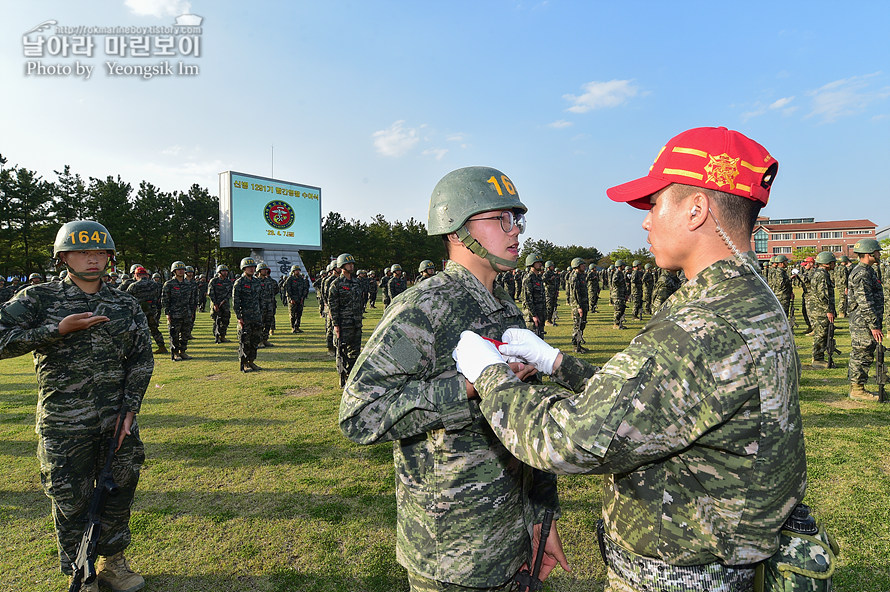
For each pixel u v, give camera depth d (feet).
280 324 55.47
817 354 27.07
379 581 9.41
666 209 4.09
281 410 20.71
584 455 3.27
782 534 3.80
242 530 11.25
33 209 105.09
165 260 126.52
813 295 26.76
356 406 4.37
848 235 267.39
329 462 15.14
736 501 3.47
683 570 3.76
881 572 9.18
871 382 23.06
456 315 4.82
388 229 178.09
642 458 3.44
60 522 8.38
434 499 4.72
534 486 5.53
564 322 50.49
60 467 8.25
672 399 3.31
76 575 7.28
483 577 4.68
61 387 8.27
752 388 3.31
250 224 98.89
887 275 32.42
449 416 4.24
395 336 4.53
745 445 3.40
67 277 8.71
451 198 5.13
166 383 26.02
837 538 10.31
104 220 114.52
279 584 9.36
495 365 4.03
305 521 11.60
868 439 15.62
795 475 3.53
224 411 20.61
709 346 3.32
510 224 5.20
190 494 13.05
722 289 3.64
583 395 3.52
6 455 16.16
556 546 5.60
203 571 9.78
